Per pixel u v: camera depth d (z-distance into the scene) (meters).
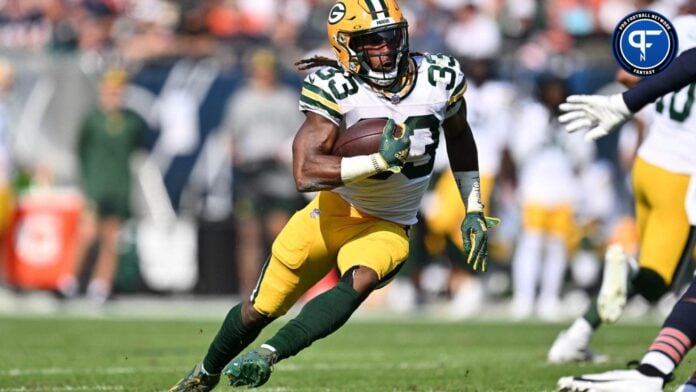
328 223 16.52
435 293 45.38
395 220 16.70
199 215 44.56
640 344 30.16
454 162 17.36
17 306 43.66
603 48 53.19
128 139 42.78
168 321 37.16
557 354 24.66
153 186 44.53
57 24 51.62
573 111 18.45
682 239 21.77
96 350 28.12
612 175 44.78
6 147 42.25
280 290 16.62
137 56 46.84
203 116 44.69
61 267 44.28
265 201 43.62
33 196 44.28
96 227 43.56
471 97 42.25
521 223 42.44
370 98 15.99
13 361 25.39
